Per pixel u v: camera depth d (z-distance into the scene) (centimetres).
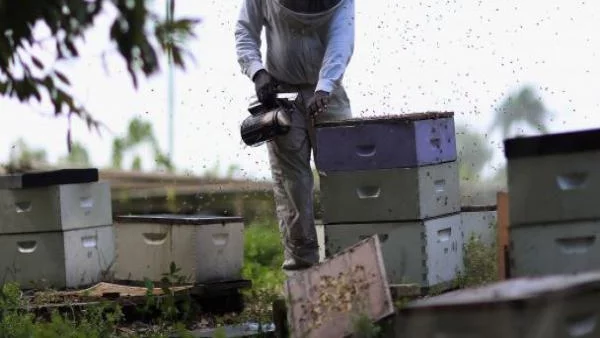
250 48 940
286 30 930
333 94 943
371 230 820
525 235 658
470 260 902
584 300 518
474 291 558
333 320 705
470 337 521
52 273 1016
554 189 651
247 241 1335
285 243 955
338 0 919
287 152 933
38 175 1009
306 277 732
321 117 942
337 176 824
